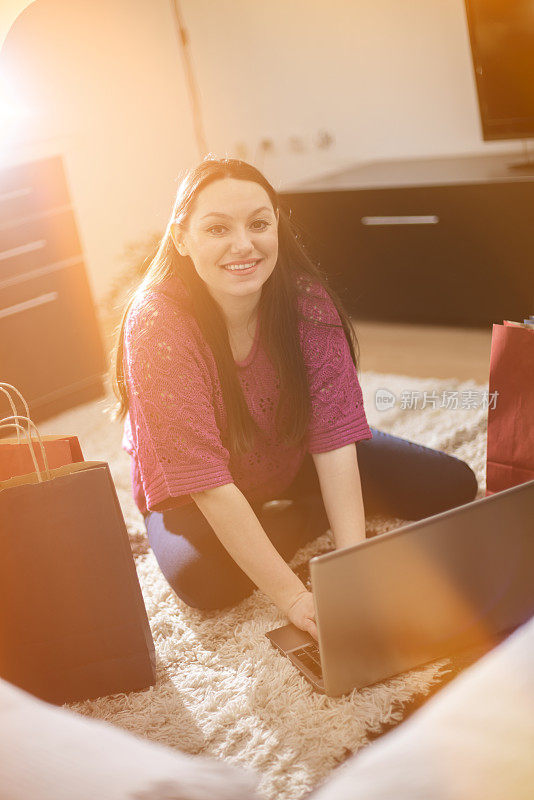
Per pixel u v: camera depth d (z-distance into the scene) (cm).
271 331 152
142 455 152
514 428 159
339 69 370
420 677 136
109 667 141
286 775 119
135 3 384
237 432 156
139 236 402
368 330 338
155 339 145
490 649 140
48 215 297
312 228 347
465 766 56
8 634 138
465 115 344
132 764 63
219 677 145
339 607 127
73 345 308
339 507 155
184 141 417
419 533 128
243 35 391
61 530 135
